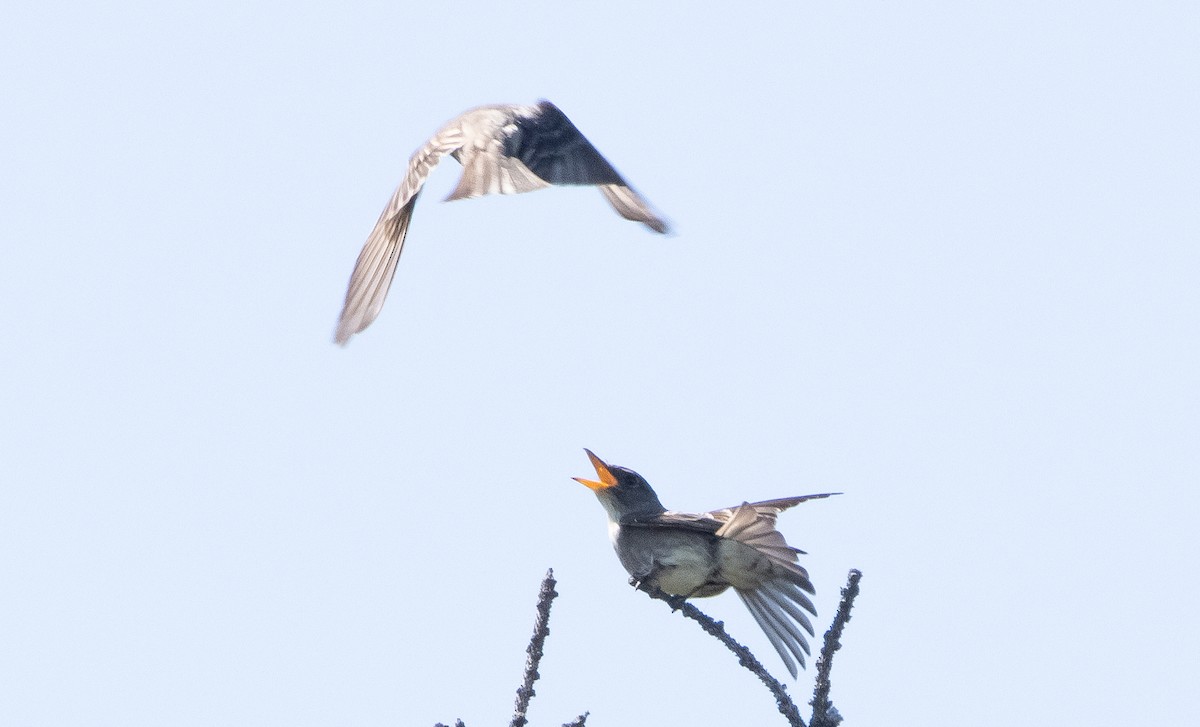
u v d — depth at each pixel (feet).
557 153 23.27
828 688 38.09
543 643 36.22
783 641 50.44
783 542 47.75
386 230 22.72
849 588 38.04
